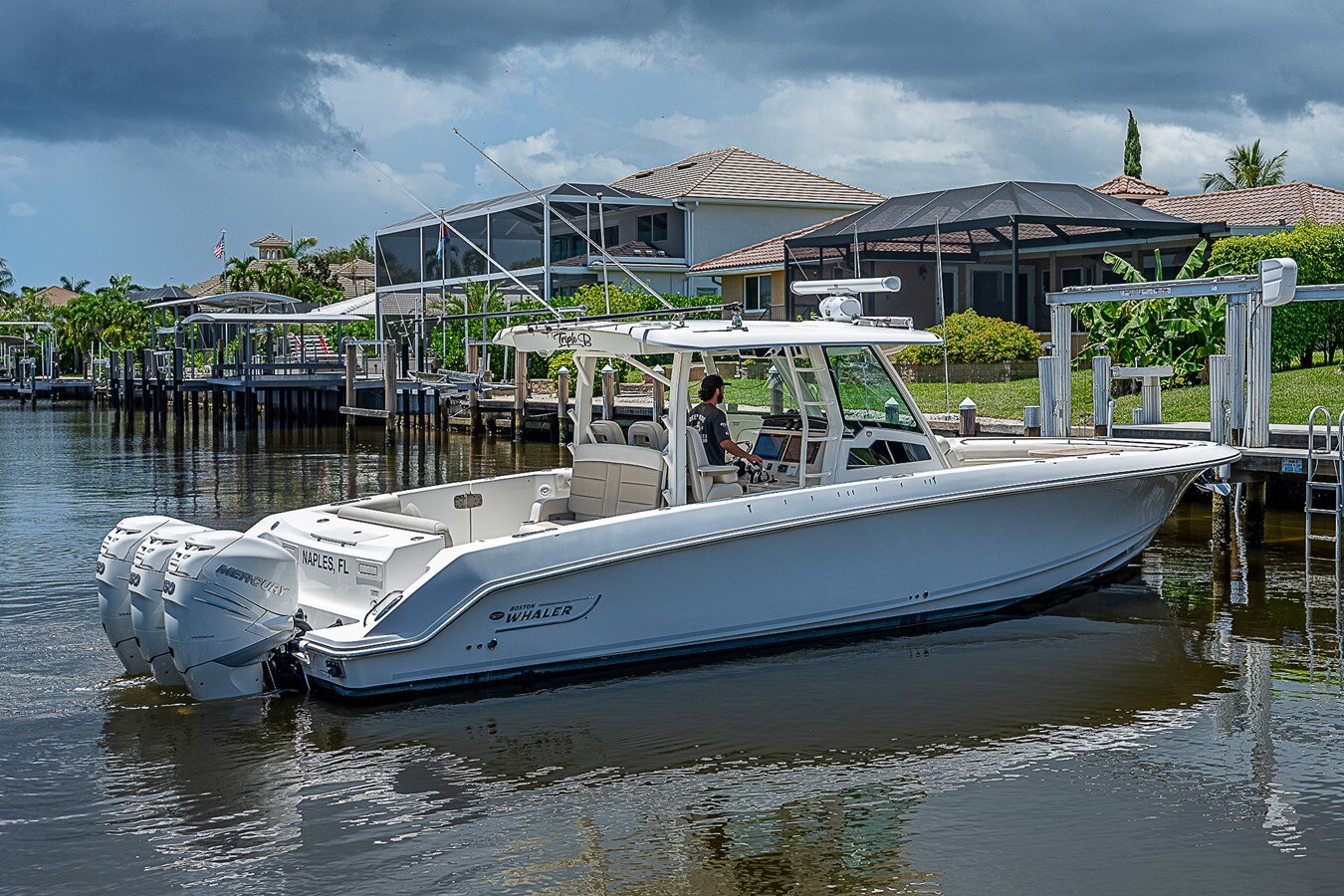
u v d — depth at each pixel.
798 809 5.60
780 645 8.08
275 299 38.44
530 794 5.76
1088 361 22.06
